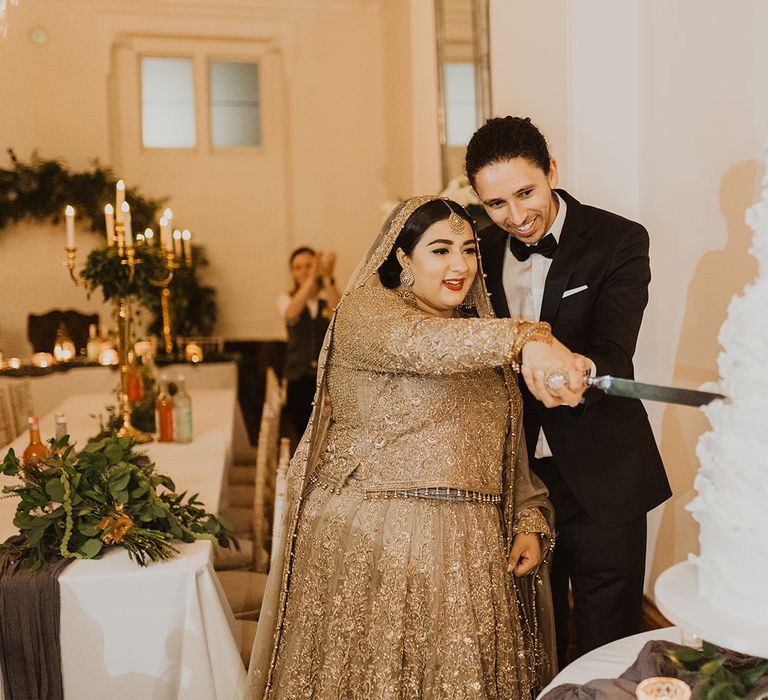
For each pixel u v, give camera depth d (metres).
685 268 2.89
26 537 2.20
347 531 1.91
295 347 6.62
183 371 6.29
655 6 3.01
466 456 1.90
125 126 9.13
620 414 2.26
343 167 9.60
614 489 2.23
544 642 2.14
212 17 9.12
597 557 2.29
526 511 2.08
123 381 3.75
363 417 1.92
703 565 1.26
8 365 6.00
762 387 1.16
